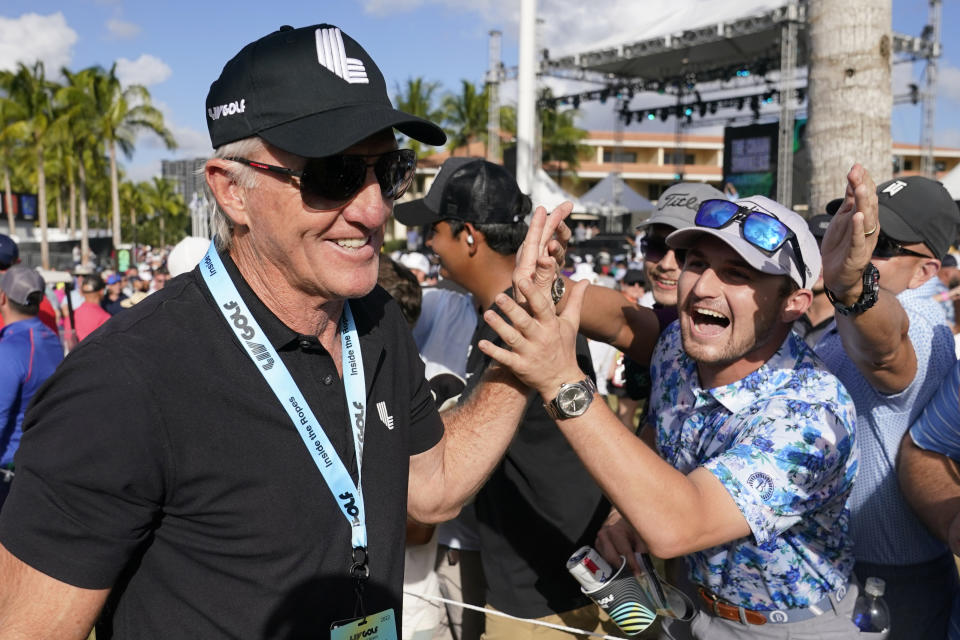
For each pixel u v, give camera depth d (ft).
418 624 8.29
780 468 4.95
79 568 3.52
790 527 5.34
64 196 196.65
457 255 8.31
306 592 4.03
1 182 203.92
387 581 4.44
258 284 4.20
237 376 3.95
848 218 5.13
